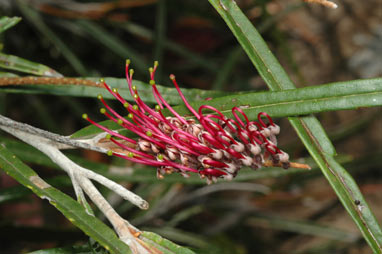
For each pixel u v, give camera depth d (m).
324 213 0.82
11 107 0.72
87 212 0.40
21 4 0.59
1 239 0.55
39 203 0.72
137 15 0.77
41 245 0.68
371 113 0.79
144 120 0.41
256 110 0.42
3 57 0.44
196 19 0.77
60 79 0.43
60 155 0.42
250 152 0.41
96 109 0.73
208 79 0.83
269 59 0.42
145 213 0.59
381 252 0.40
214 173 0.40
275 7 0.87
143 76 0.69
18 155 0.48
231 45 0.82
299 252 0.77
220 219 0.76
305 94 0.41
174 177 0.51
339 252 0.77
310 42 0.89
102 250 0.41
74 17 0.63
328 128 0.86
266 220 0.73
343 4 0.88
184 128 0.41
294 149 0.68
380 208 0.85
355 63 0.88
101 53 0.73
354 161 0.71
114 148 0.42
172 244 0.39
